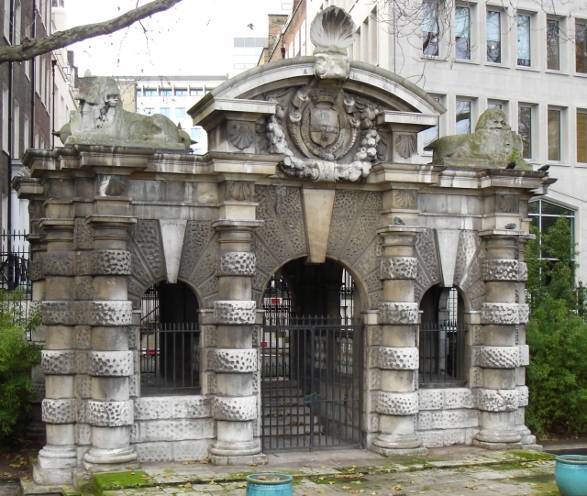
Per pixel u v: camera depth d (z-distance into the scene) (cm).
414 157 1834
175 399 1697
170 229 1703
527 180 1883
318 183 1786
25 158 1664
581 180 3962
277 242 1775
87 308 1641
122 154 1598
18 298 2145
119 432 1614
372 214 1839
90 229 1644
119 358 1609
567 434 2227
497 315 1881
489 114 1958
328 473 1630
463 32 3706
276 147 1731
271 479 1295
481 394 1897
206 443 1712
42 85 4347
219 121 1719
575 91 3919
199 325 1747
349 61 1755
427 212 1878
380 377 1828
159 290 2305
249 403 1689
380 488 1537
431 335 2055
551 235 2586
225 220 1686
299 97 1753
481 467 1714
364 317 1834
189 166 1697
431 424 1870
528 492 1515
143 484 1506
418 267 1870
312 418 1822
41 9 4109
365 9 3878
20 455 1853
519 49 3838
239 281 1700
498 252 1900
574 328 2203
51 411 1622
